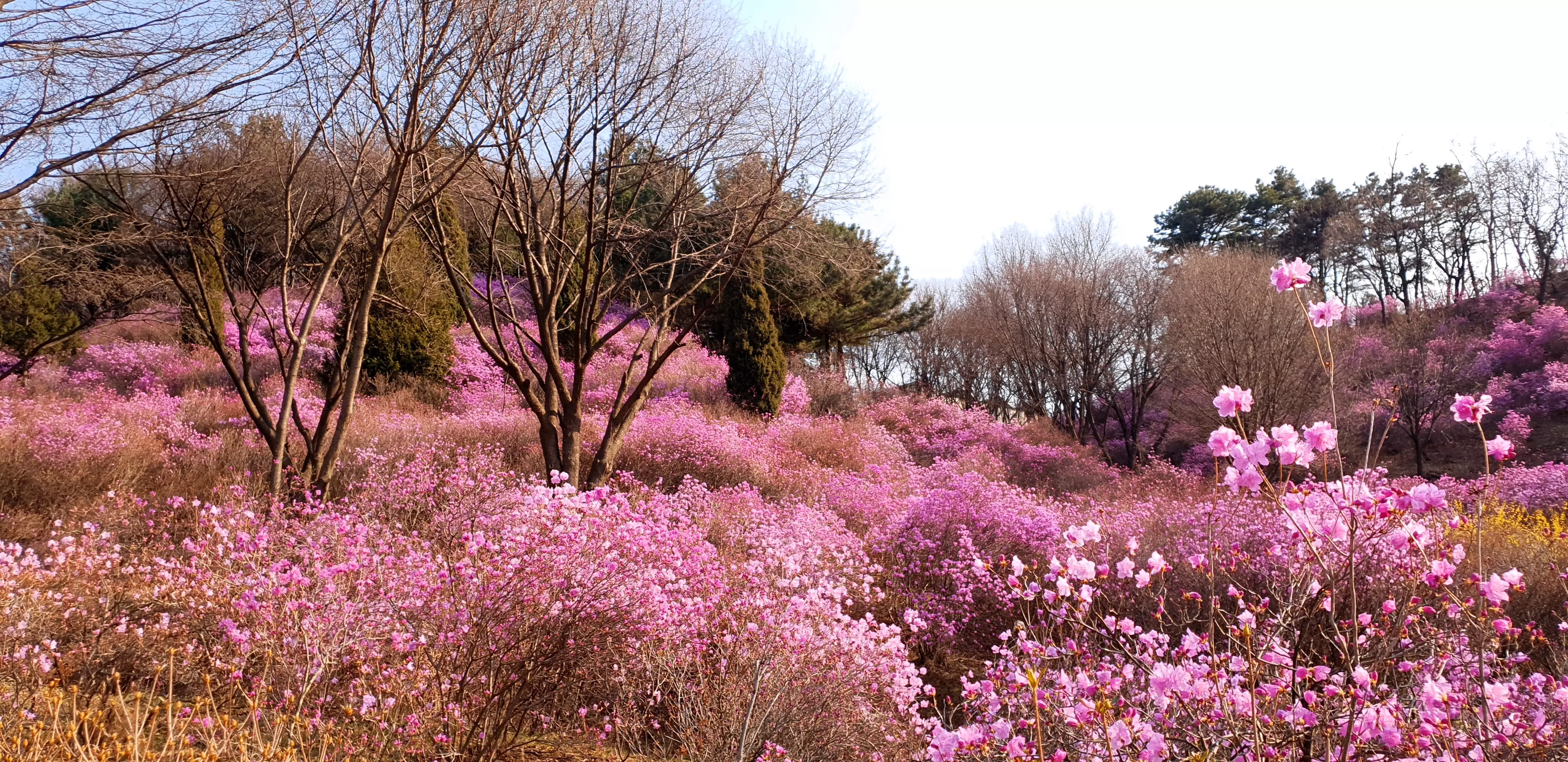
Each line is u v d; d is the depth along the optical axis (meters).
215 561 5.09
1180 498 14.82
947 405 25.00
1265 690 2.82
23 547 6.37
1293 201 48.06
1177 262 28.25
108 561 5.34
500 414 13.40
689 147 9.50
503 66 8.35
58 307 15.80
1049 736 3.07
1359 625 2.92
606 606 4.27
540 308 9.40
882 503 10.88
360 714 3.68
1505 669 3.29
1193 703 2.88
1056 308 26.33
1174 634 5.68
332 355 15.74
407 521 7.59
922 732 4.45
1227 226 48.91
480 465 9.40
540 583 4.24
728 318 18.95
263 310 8.72
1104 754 2.83
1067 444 23.38
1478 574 2.76
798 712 4.32
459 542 5.95
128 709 3.63
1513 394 25.03
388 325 15.56
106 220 9.69
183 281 11.48
